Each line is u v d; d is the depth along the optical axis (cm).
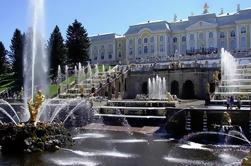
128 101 4525
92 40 14250
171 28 12544
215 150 2739
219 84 4994
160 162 2361
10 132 2731
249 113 3184
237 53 7875
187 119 3466
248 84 5000
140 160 2423
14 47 9331
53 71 8838
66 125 4341
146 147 2898
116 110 4309
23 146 2666
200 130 3372
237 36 11194
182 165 2270
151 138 3322
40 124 2845
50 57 8956
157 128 3738
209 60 8019
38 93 2958
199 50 11456
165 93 6200
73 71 8612
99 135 3541
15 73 8838
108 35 13988
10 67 10081
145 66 6969
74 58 9538
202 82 5884
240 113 3225
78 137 3434
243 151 2689
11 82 8594
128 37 13112
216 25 11506
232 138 3033
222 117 3231
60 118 4419
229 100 3625
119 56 13600
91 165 2277
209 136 3181
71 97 5584
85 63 9675
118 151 2741
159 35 12362
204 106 4019
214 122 3334
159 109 4056
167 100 4588
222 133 3092
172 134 3481
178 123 3550
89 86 6253
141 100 4728
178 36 12375
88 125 4184
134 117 4044
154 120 3928
